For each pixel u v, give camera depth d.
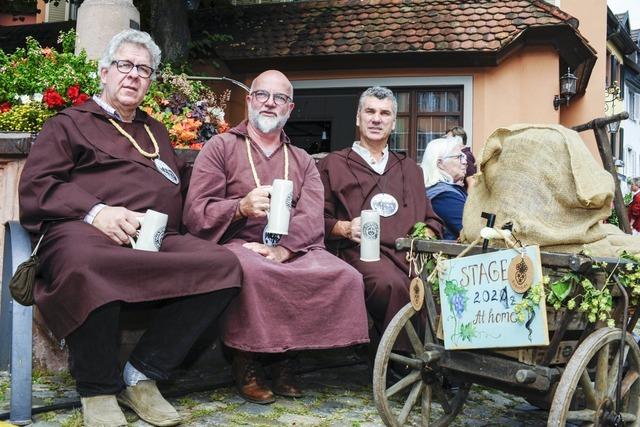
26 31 15.76
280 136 4.04
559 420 2.41
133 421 3.07
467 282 2.70
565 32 11.50
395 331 3.00
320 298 3.45
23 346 3.03
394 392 3.00
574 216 2.71
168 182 3.61
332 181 4.26
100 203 3.21
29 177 3.23
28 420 3.00
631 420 2.77
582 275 2.47
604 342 2.57
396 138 12.52
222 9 13.71
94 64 5.47
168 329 3.14
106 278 2.90
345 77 12.55
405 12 12.80
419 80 12.28
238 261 3.24
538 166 2.73
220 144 3.84
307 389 3.89
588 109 13.74
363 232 3.62
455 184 4.56
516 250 2.52
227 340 3.37
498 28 11.73
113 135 3.54
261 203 3.49
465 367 2.78
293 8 13.69
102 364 2.94
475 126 12.05
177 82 5.75
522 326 2.49
